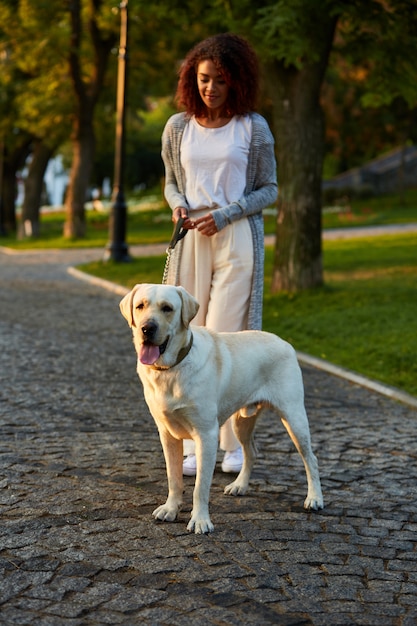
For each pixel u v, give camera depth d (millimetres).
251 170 5016
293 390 4617
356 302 11820
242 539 4113
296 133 12664
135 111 34844
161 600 3400
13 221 41875
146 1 12516
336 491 4922
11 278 17469
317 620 3277
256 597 3457
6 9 26609
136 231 34562
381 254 18234
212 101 4852
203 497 4242
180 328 4102
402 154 41188
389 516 4516
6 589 3471
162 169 60781
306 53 11273
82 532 4133
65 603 3355
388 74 12898
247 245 5027
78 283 16641
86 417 6527
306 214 12766
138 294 4078
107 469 5195
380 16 11484
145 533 4148
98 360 8875
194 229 5059
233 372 4383
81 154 29328
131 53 27406
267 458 5566
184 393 4125
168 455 4402
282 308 11969
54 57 26766
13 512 4387
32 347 9469
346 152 45656
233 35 4941
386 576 3723
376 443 6012
